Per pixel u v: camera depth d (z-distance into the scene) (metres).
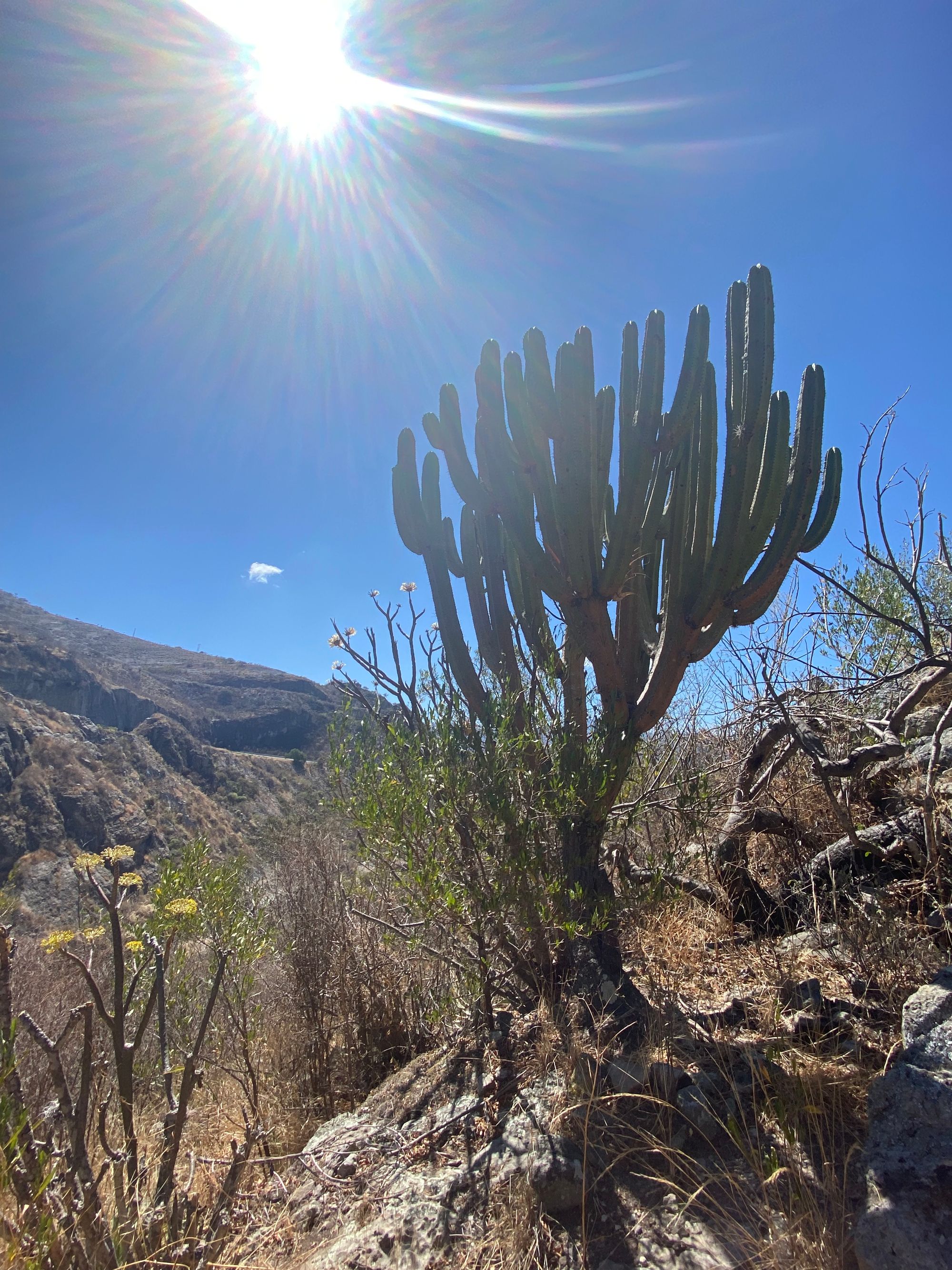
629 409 3.31
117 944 2.37
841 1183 1.83
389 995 4.07
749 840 4.22
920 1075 1.81
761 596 3.30
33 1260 1.84
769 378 3.17
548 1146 2.24
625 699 3.42
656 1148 2.06
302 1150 3.12
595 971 2.94
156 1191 2.36
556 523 3.36
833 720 4.17
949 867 2.88
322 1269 2.12
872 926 2.75
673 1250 1.83
